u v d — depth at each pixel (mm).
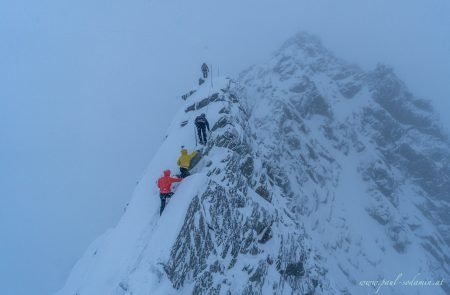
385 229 58875
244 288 14055
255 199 18594
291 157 59500
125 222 15320
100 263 14078
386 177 68812
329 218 54594
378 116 82938
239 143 19812
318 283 20078
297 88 78750
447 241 66750
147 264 12219
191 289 12469
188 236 13211
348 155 72750
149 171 18141
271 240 17578
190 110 23828
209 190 15000
